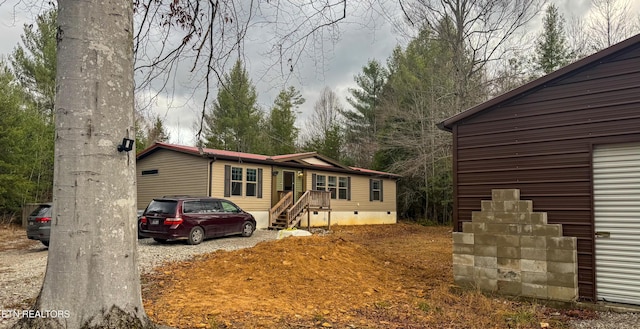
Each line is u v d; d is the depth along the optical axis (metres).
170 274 7.36
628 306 5.48
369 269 8.06
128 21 3.32
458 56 17.64
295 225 17.58
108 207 3.04
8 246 12.16
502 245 6.53
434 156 20.12
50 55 22.16
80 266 2.93
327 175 21.28
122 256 3.10
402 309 5.59
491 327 4.87
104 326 2.92
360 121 33.72
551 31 22.86
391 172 24.33
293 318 4.84
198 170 16.20
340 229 19.20
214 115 27.05
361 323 4.84
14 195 18.78
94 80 3.04
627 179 5.61
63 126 2.99
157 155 17.91
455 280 6.94
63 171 2.98
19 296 5.88
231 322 4.51
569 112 6.13
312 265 7.54
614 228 5.67
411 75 23.59
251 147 30.23
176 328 4.19
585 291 5.82
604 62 5.87
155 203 12.02
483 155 6.96
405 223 24.73
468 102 17.88
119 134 3.14
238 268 7.39
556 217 6.14
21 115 19.53
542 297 6.10
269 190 18.23
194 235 11.86
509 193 6.54
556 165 6.20
